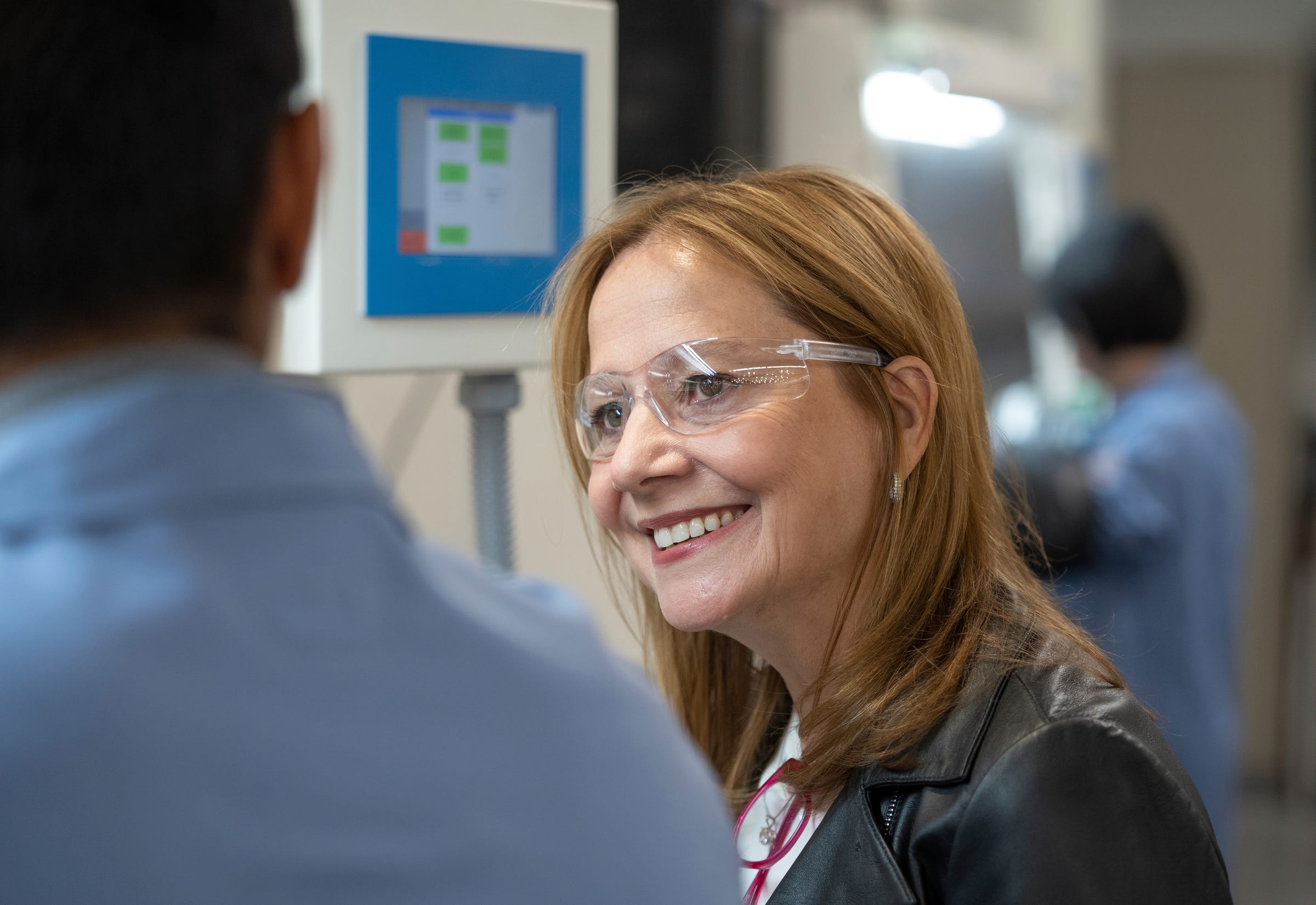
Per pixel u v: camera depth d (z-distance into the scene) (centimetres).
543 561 165
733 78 200
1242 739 489
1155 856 73
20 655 39
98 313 42
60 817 38
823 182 94
